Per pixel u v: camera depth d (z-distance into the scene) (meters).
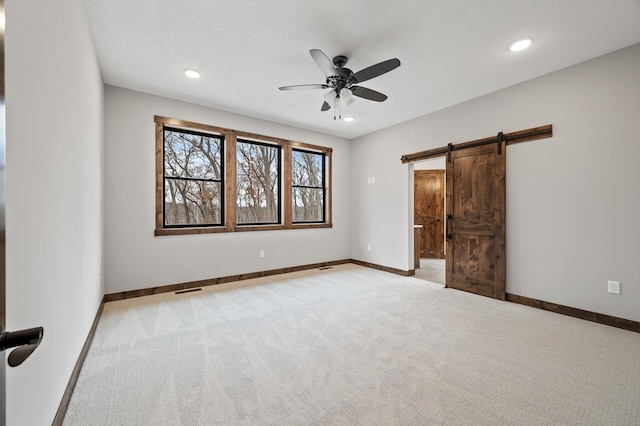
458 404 1.66
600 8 2.17
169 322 2.86
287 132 5.09
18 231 1.04
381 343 2.42
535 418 1.55
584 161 2.95
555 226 3.16
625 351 2.27
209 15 2.26
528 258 3.38
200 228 4.14
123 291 3.55
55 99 1.47
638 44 2.63
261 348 2.34
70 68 1.76
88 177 2.35
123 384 1.85
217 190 4.43
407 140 4.85
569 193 3.05
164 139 3.99
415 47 2.69
